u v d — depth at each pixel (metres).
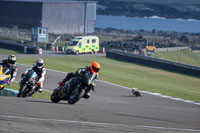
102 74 129.88
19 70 117.69
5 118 18.50
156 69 163.25
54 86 92.50
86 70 35.97
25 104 27.47
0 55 179.88
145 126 19.81
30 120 18.56
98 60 184.62
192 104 81.44
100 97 81.06
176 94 99.06
